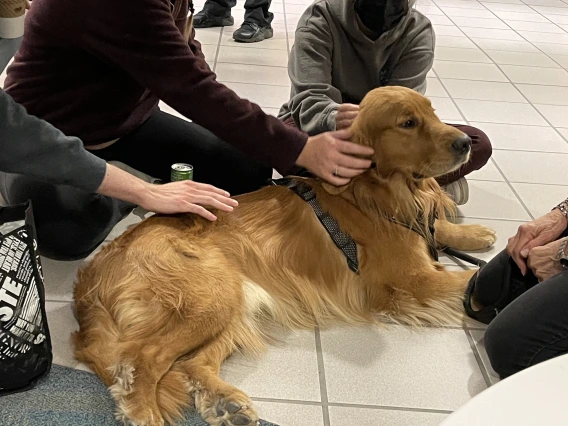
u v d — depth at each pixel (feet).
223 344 5.65
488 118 12.09
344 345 6.19
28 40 6.49
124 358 5.16
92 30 5.94
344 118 6.93
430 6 21.48
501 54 16.49
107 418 5.07
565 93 13.85
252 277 6.20
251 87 12.30
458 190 8.45
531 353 5.30
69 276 6.84
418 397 5.58
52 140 5.35
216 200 6.19
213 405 5.02
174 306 5.43
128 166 7.69
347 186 6.39
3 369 5.09
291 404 5.40
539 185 9.62
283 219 6.50
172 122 7.85
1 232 5.08
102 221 6.98
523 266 5.92
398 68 8.29
